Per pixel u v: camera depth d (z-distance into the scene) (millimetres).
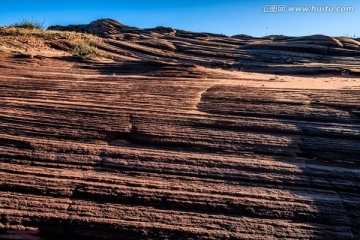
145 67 12820
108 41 26938
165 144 6223
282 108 7398
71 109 7395
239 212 4727
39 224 4559
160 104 7859
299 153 5891
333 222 4539
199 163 5668
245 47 32656
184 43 32188
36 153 5852
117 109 7469
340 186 5094
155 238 4402
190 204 4844
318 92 8492
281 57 28969
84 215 4668
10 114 7004
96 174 5418
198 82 10359
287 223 4551
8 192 4996
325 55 30297
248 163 5641
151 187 5145
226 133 6496
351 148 5895
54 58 14461
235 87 9422
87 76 10906
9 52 14758
